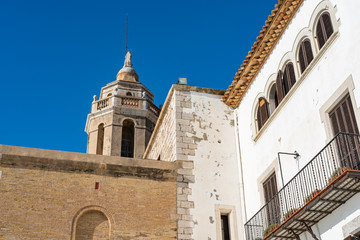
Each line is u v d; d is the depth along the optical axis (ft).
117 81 153.58
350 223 45.29
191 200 67.26
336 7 52.54
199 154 71.77
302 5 59.62
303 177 54.29
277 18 62.44
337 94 50.85
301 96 57.67
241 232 67.00
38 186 61.93
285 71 63.26
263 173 64.64
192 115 75.10
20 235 58.23
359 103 47.21
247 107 72.90
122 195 64.54
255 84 71.05
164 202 65.77
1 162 62.08
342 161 47.98
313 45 56.39
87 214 62.44
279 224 54.85
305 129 56.13
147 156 98.73
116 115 142.92
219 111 76.89
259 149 66.74
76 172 64.39
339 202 46.24
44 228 59.47
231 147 74.08
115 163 66.44
